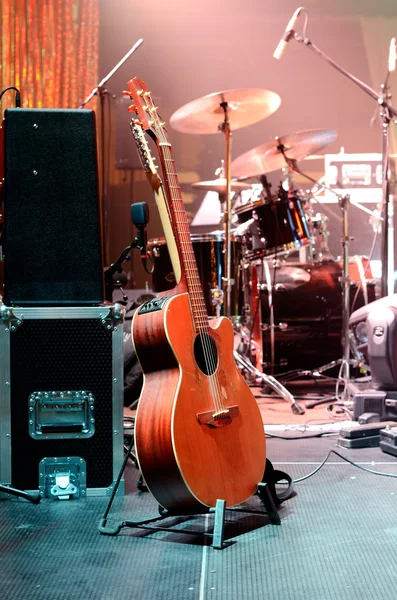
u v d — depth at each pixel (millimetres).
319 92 6996
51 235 2297
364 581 1576
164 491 1864
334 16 6875
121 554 1763
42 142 2291
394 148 6715
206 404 1907
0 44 6211
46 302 2293
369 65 6914
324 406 4133
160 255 4391
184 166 6918
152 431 1849
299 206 4461
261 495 1990
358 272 4930
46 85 6305
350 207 6035
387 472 2502
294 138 4504
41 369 2279
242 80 7023
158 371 1936
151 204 6746
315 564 1679
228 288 4148
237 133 6930
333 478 2430
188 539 1870
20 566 1686
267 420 3643
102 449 2289
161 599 1497
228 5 6781
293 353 4914
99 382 2297
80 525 1989
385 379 3467
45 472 2268
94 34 6387
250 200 4637
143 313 1968
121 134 6234
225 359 2027
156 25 6812
